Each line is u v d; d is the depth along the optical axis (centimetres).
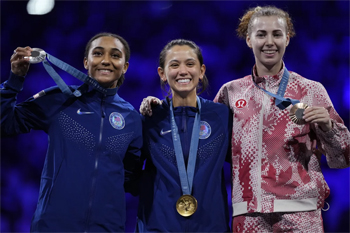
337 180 2414
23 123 964
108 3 2506
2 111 912
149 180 1040
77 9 2516
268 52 1025
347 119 2452
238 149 1015
